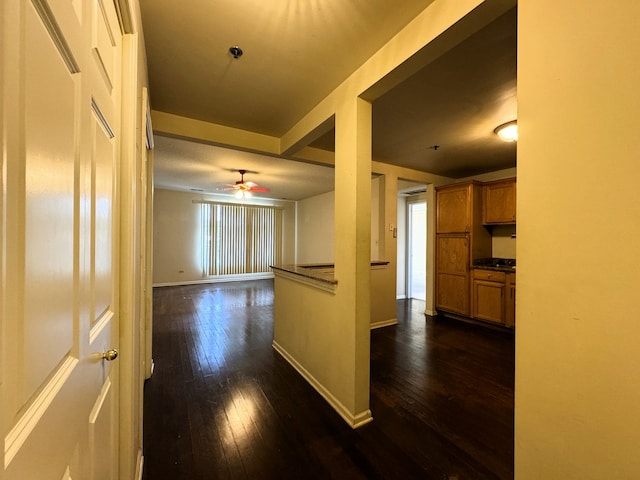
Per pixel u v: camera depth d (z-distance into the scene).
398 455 1.59
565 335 0.81
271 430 1.78
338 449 1.62
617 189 0.72
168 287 6.78
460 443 1.68
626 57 0.70
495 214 4.12
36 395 0.44
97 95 0.75
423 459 1.56
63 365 0.55
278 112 2.47
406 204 6.15
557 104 0.83
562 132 0.82
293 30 1.52
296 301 2.66
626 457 0.71
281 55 1.72
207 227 7.44
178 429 1.78
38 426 0.44
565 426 0.81
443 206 4.50
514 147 3.37
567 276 0.81
